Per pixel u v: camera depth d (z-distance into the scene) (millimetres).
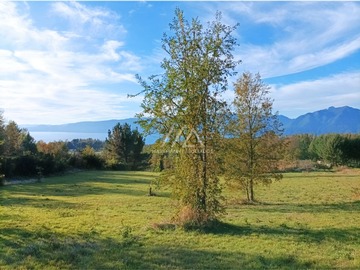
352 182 48344
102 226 16797
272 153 28547
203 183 16047
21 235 14414
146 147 17125
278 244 12555
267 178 29016
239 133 27719
